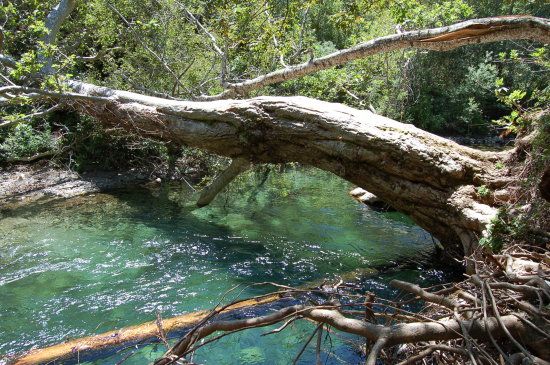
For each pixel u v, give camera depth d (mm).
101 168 10320
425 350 2887
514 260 3877
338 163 6414
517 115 5578
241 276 5965
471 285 3521
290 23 8844
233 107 7090
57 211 8133
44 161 10094
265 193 9883
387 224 8141
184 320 4594
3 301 5203
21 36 10430
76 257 6387
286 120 6688
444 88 17344
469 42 6215
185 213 8375
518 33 5824
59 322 4801
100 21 11391
